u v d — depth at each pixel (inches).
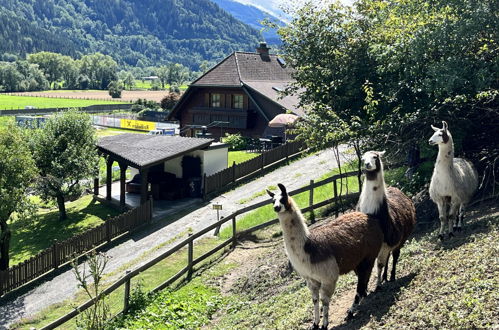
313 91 723.4
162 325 474.3
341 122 612.4
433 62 572.7
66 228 1006.4
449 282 326.3
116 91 5556.1
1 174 802.8
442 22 565.3
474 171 486.3
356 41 697.0
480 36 559.5
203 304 521.3
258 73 1753.2
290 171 1160.2
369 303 349.7
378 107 649.0
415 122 594.9
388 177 706.2
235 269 609.0
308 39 728.3
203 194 1066.1
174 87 6220.5
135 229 932.0
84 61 7711.6
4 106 4274.1
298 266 324.2
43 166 1053.2
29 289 744.3
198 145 1107.3
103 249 863.1
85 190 1239.5
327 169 1099.3
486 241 378.9
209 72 1753.2
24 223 1051.9
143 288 605.6
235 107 1695.4
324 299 326.6
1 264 829.8
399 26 660.1
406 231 377.1
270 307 438.0
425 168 641.6
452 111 580.7
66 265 815.1
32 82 6658.5
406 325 293.6
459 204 439.5
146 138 1214.3
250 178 1170.6
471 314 274.5
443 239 433.4
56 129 1071.6
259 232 716.7
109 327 464.4
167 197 1086.4
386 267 384.5
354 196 712.4
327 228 334.0
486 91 534.0
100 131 2591.0
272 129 1545.3
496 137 594.2
